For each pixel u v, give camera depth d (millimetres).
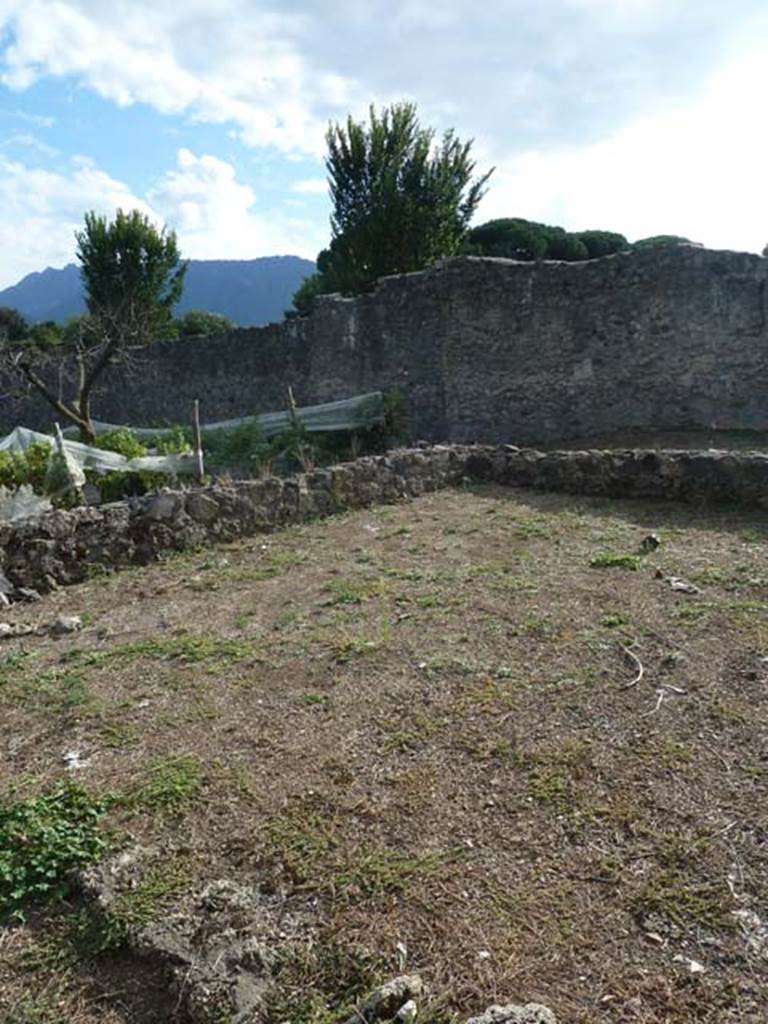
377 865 2650
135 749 3557
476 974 2211
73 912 2602
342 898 2523
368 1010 2061
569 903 2445
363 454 13664
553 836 2746
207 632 4988
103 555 6574
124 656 4680
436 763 3240
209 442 13656
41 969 2391
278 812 2986
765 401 11727
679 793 2926
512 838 2750
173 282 30438
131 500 6867
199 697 4031
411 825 2857
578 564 5668
